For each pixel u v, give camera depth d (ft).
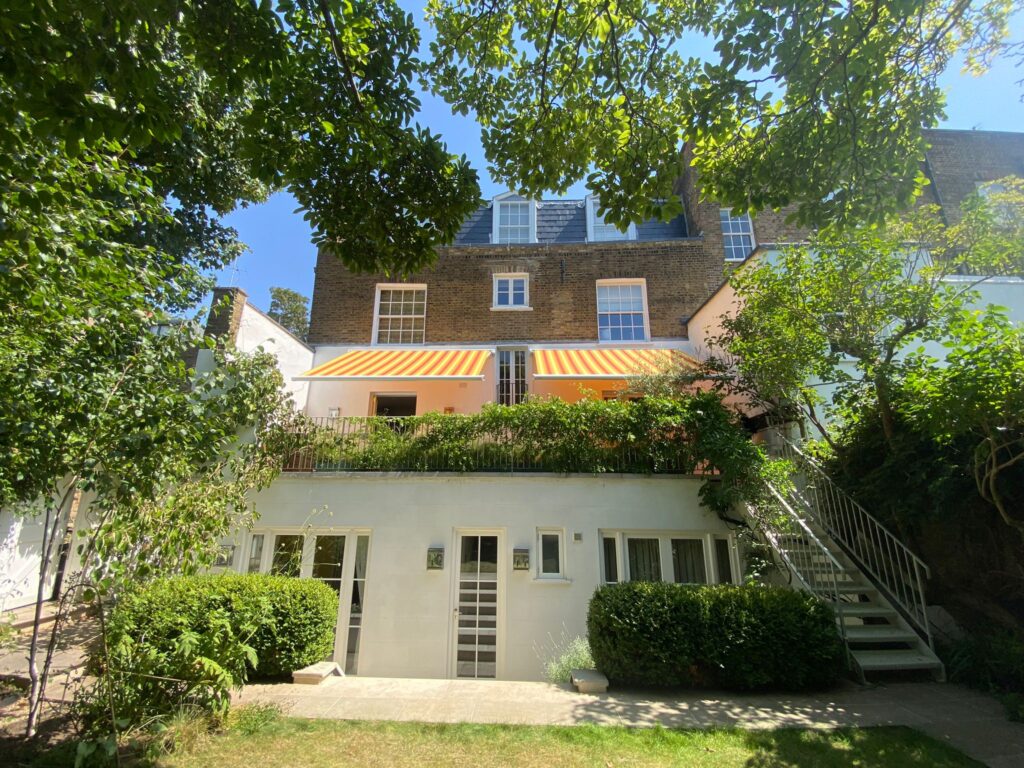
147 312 20.54
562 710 22.90
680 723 21.52
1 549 36.22
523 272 62.59
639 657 26.66
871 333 33.35
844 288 33.47
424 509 38.34
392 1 20.70
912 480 29.48
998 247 32.22
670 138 24.63
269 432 39.86
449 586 36.86
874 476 32.17
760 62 19.63
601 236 66.95
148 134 15.46
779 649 26.14
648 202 24.81
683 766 17.79
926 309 31.58
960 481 27.40
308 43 20.30
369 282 61.93
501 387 58.49
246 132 21.11
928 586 32.37
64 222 18.45
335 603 32.50
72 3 12.94
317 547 38.58
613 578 37.76
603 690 25.89
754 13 18.86
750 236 65.00
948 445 28.27
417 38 21.26
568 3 25.40
